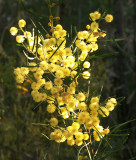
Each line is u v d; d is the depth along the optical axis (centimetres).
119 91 92
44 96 30
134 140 70
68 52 30
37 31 30
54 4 31
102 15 31
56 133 30
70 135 30
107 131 31
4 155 70
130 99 101
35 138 63
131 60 115
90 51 30
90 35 31
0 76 60
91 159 32
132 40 109
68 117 32
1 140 73
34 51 32
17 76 30
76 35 32
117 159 69
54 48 31
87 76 31
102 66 86
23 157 67
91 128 31
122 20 94
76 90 31
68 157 53
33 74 30
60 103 31
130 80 121
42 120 56
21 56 51
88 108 31
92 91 32
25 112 69
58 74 29
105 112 30
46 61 31
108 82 88
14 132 72
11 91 72
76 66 32
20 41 31
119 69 96
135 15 118
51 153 55
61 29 31
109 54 30
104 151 32
